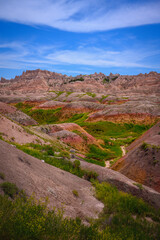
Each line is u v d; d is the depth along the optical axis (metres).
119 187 11.75
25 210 4.24
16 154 9.20
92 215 7.25
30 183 7.01
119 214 7.50
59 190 8.30
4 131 21.03
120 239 5.02
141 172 14.12
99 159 30.92
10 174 6.58
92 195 9.98
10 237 3.27
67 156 17.25
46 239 3.73
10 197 5.14
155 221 8.11
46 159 14.44
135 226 6.79
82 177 13.33
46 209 5.16
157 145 15.08
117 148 42.16
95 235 4.70
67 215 6.13
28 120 47.47
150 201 10.64
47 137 32.91
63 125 46.84
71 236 4.24
